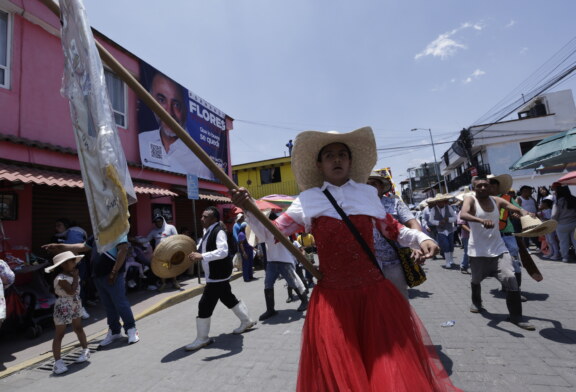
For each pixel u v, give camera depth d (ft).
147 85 32.81
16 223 20.84
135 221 30.12
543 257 28.07
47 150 22.13
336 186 6.36
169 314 20.20
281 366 10.97
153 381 10.82
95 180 4.72
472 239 13.80
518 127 77.20
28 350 14.97
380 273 5.94
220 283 14.15
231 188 5.72
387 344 5.05
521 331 11.96
